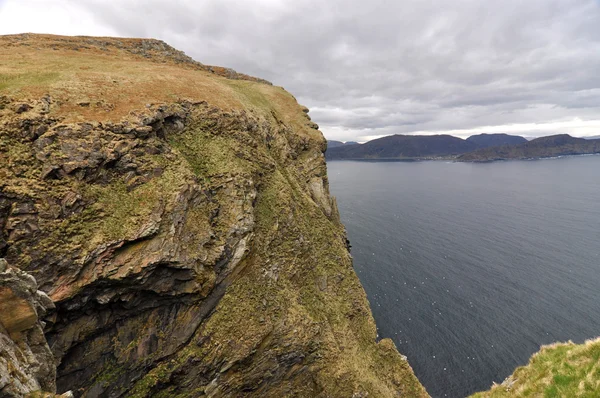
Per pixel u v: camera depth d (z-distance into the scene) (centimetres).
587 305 6297
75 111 3006
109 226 2527
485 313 6247
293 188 5169
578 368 1382
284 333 3288
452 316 6209
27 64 4062
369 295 7006
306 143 6538
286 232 4169
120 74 4231
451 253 9194
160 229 2723
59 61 4553
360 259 8875
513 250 9269
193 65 8144
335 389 3356
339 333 3875
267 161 4625
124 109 3341
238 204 3544
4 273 1300
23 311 1342
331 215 6550
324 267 4578
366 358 3938
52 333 2225
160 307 2775
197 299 2920
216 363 2852
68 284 2247
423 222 12619
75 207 2472
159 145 3275
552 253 8919
